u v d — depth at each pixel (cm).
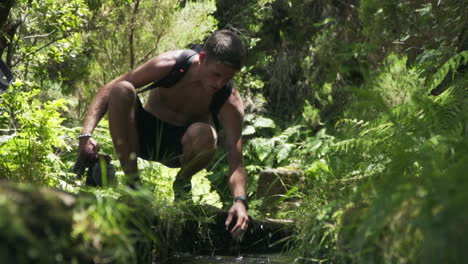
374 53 699
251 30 950
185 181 337
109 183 298
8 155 363
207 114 356
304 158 630
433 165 177
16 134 382
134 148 321
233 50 311
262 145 859
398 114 276
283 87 984
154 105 357
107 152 493
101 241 143
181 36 692
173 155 355
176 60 335
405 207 157
